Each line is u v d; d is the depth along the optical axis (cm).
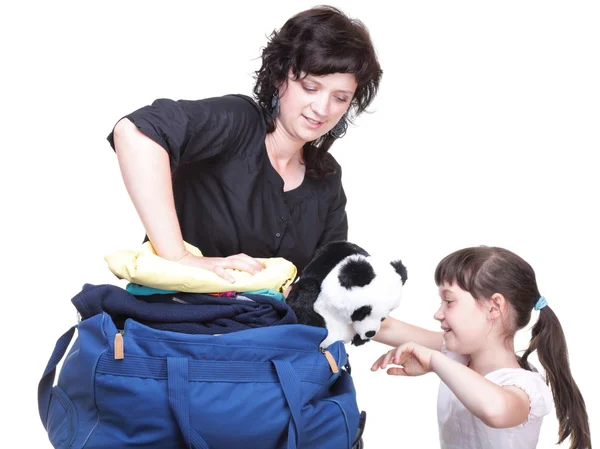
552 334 246
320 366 205
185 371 192
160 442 194
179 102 222
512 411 222
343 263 213
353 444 213
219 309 206
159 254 212
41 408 217
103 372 194
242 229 236
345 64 225
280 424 196
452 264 240
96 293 207
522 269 240
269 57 234
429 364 231
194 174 236
